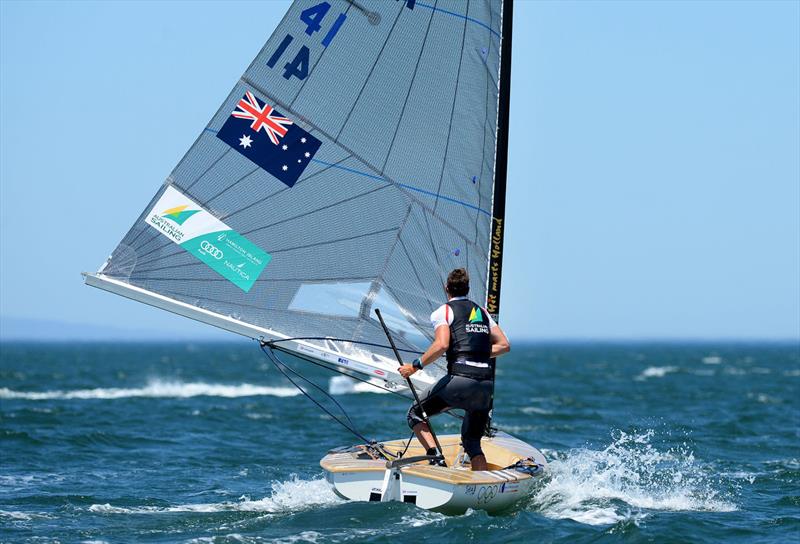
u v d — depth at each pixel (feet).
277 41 124.77
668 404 386.73
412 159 128.16
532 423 289.12
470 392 113.80
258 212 123.95
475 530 109.09
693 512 130.52
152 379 630.33
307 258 124.88
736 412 339.98
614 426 278.67
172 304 119.24
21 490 151.53
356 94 127.13
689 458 194.39
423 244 128.26
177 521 121.29
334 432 258.98
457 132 129.59
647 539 110.63
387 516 113.91
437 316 114.93
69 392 454.40
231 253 122.42
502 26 131.03
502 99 131.64
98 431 249.96
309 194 125.90
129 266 118.93
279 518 118.83
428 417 120.37
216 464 188.44
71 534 114.11
